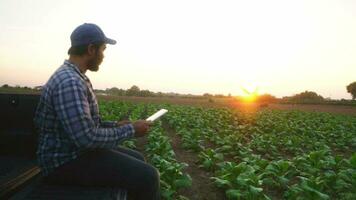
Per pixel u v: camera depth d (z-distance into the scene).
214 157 3.40
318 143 4.84
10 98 1.81
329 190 2.89
